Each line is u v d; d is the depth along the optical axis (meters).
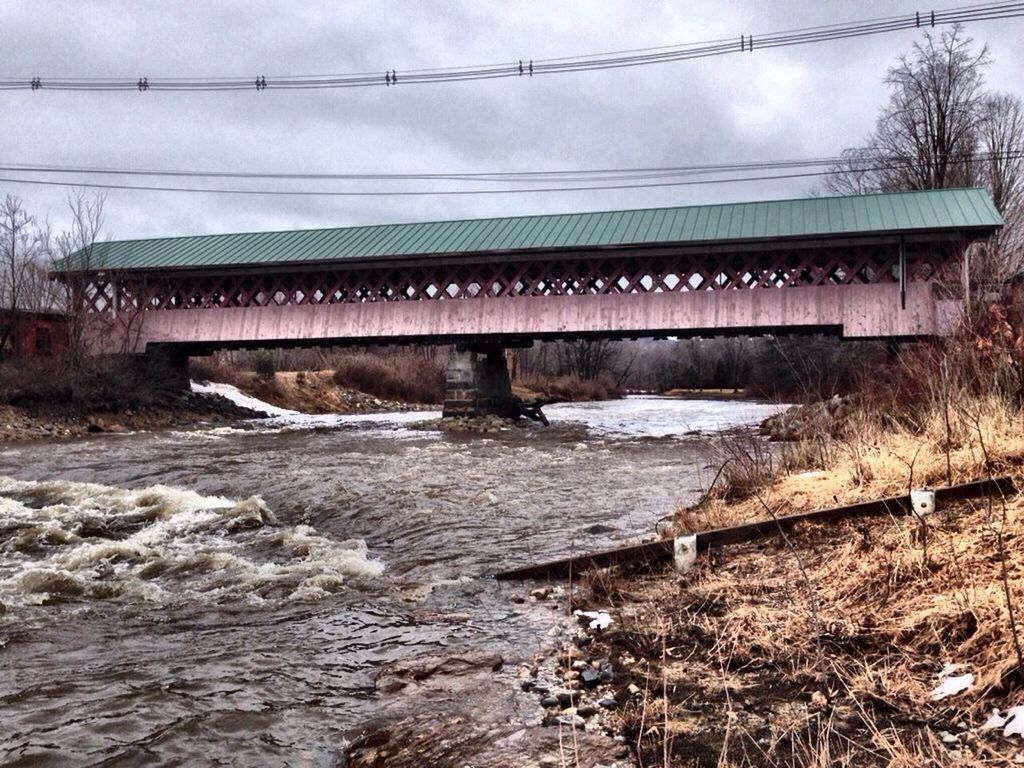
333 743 3.75
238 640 5.34
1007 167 38.16
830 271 25.38
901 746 3.06
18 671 4.76
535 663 4.58
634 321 26.56
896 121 40.28
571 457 16.97
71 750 3.66
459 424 27.94
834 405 12.01
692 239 25.09
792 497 7.22
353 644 5.18
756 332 27.09
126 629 5.67
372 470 14.60
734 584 5.45
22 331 30.97
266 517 9.91
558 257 27.03
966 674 3.57
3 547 8.39
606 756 3.32
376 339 30.09
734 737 3.39
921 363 9.33
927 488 6.07
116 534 9.23
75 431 25.05
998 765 2.87
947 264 23.06
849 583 4.92
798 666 4.02
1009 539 4.68
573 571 6.57
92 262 31.58
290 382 43.97
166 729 3.87
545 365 74.50
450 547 8.12
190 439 23.16
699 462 15.45
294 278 30.86
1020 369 7.68
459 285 29.02
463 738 3.64
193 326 31.31
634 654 4.51
